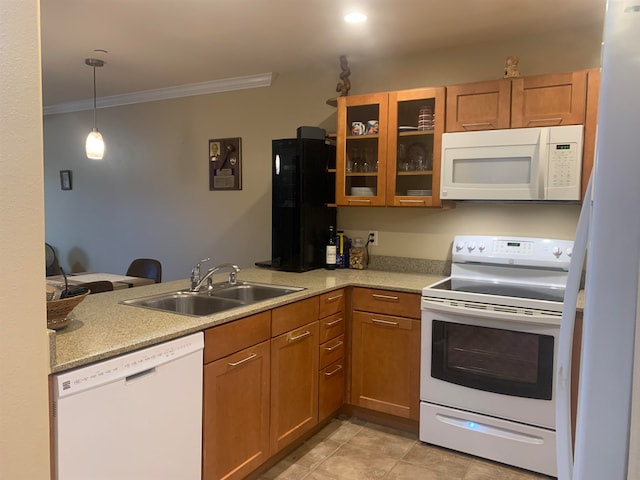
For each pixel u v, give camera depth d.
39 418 0.85
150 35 2.87
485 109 2.66
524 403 2.34
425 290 2.57
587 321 0.71
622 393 0.68
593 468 0.71
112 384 1.52
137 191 4.58
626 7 0.67
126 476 1.58
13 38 0.79
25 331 0.82
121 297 2.32
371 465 2.43
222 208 4.11
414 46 3.05
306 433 2.67
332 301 2.74
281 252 3.25
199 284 2.55
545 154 2.47
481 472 2.38
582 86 2.40
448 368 2.53
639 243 0.67
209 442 1.92
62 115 5.01
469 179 2.70
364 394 2.87
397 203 2.96
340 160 3.15
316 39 2.92
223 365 1.97
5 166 0.79
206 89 4.06
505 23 2.65
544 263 2.70
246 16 2.57
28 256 0.83
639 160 0.67
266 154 3.85
